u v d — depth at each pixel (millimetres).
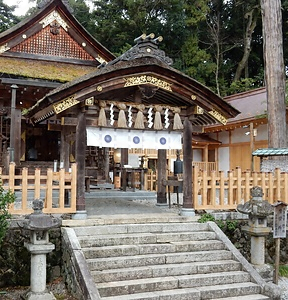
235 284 6191
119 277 5895
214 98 7926
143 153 21766
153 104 7996
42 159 18609
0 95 14656
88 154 15680
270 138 13195
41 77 14227
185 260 6562
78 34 16656
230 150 23266
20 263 6531
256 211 6883
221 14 33719
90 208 9164
